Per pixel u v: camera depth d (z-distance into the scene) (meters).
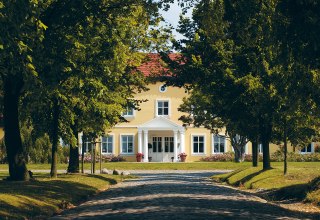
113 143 78.12
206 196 23.33
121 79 37.22
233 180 37.69
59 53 24.83
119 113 38.03
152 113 78.50
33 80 18.78
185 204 18.89
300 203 22.33
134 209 17.47
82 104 34.38
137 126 78.25
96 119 37.25
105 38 27.08
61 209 19.81
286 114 30.14
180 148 77.44
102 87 28.25
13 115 27.97
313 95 19.62
